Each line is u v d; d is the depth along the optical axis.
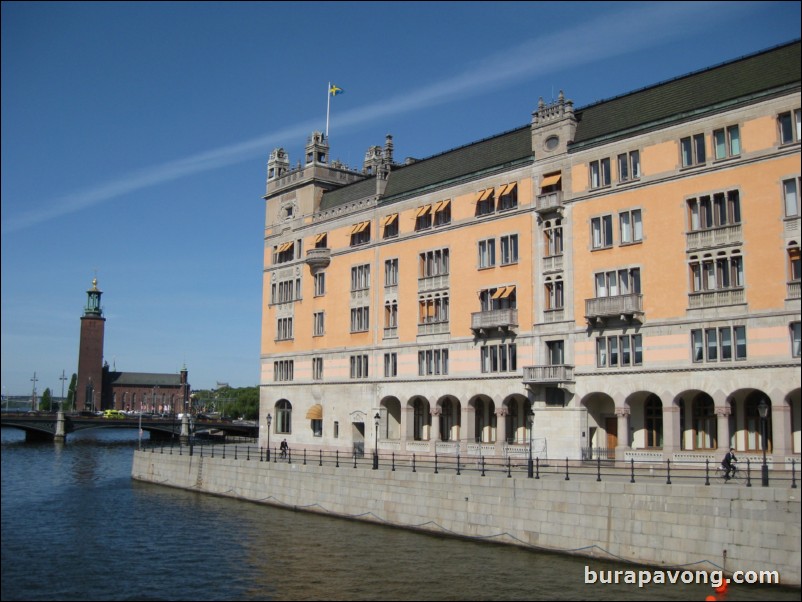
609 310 54.09
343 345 77.31
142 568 41.28
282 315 86.62
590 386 55.66
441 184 68.88
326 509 57.56
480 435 66.25
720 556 35.94
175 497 68.00
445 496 48.62
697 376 49.97
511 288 61.91
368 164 87.69
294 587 37.28
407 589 36.28
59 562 42.66
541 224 60.28
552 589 35.28
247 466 66.38
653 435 54.25
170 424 144.12
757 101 48.50
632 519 39.22
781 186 47.19
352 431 75.31
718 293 49.44
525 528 43.91
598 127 57.91
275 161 90.62
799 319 45.69
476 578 37.59
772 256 47.22
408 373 69.88
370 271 75.25
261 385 88.56
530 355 59.97
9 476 83.81
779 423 46.06
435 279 68.44
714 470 47.25
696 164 51.31
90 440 155.25
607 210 55.97
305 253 84.00
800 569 33.56
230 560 42.81
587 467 52.72
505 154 64.56
